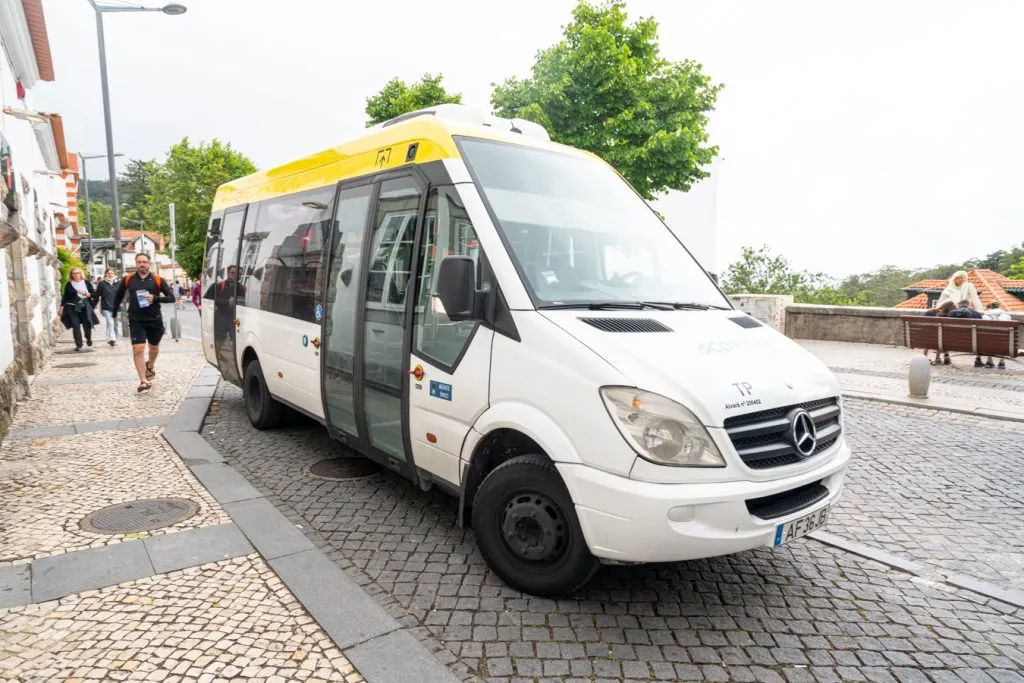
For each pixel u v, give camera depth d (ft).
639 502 9.64
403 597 11.59
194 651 9.70
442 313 12.67
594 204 14.56
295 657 9.57
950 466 19.62
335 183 17.88
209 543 13.35
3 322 25.35
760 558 13.46
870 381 32.42
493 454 12.52
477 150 13.78
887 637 10.65
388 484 17.62
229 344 25.29
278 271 20.97
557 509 11.04
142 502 15.71
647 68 55.21
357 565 12.81
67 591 11.39
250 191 24.49
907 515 15.90
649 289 13.65
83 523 14.39
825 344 48.91
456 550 13.51
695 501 9.59
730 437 10.00
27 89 45.78
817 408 11.56
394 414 14.62
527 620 10.87
